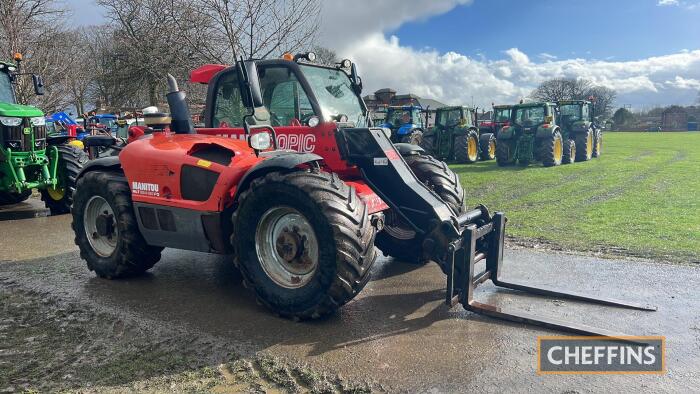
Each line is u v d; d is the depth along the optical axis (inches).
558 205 321.4
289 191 136.3
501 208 314.5
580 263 192.4
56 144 338.3
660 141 1178.6
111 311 151.3
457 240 141.6
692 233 236.4
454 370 112.3
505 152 587.2
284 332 134.6
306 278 142.1
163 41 391.9
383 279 178.9
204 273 190.1
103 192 182.1
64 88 629.6
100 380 111.2
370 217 159.2
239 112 186.4
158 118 181.8
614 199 339.9
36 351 125.6
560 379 108.3
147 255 181.6
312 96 169.5
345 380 108.7
